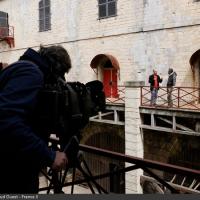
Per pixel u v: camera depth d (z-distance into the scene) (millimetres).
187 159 15250
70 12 21656
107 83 20438
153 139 15562
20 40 25672
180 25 16312
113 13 19203
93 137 19906
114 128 17375
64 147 2510
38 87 2010
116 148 18516
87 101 2475
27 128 1908
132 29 18312
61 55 2316
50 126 2271
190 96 16234
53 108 2227
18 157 2043
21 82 1958
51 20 22969
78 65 21578
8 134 1834
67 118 2344
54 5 22672
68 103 2334
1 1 27047
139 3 17906
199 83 16047
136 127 14945
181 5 16250
